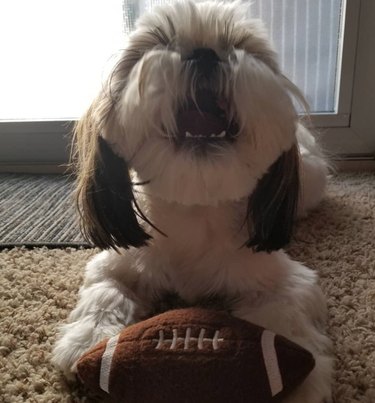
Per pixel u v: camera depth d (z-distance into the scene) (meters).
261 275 1.07
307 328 0.95
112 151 1.01
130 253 1.11
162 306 1.11
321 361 0.86
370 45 1.90
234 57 0.87
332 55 1.96
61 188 1.92
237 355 0.73
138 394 0.73
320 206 1.65
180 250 1.09
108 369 0.75
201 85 0.84
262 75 0.87
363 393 0.83
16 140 2.15
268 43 1.00
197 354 0.73
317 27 1.91
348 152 2.07
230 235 1.08
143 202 1.08
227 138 0.89
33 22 2.05
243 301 1.05
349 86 1.96
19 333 0.99
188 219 1.05
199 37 0.90
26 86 2.14
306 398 0.78
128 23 1.78
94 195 1.07
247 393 0.71
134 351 0.75
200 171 0.86
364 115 2.01
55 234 1.48
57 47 2.08
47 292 1.13
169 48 0.88
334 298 1.10
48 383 0.86
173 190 0.91
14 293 1.12
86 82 2.10
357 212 1.59
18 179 2.04
